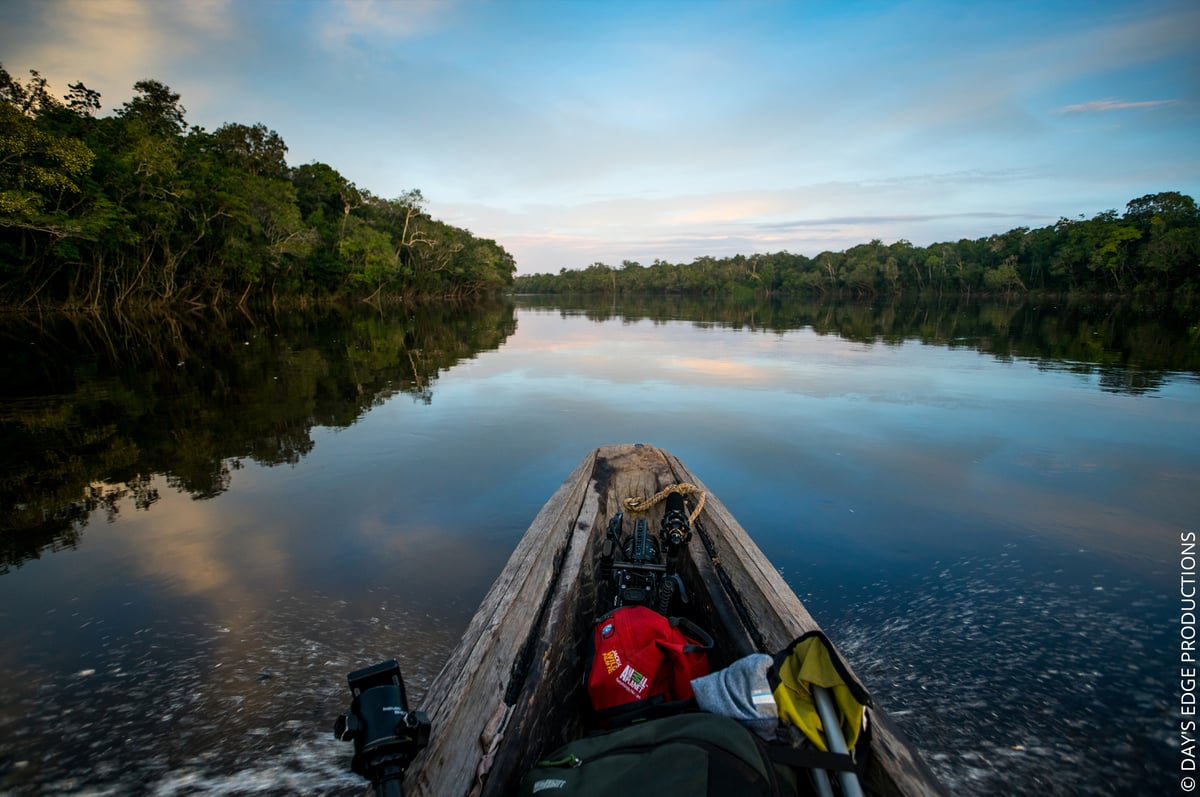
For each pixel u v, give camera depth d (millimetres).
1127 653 2879
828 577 3613
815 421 7516
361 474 5551
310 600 3361
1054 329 23828
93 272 27703
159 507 4742
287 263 39500
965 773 2213
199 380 10719
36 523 4426
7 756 2238
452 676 1809
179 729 2400
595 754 1384
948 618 3174
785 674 1599
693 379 11047
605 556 3119
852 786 1364
